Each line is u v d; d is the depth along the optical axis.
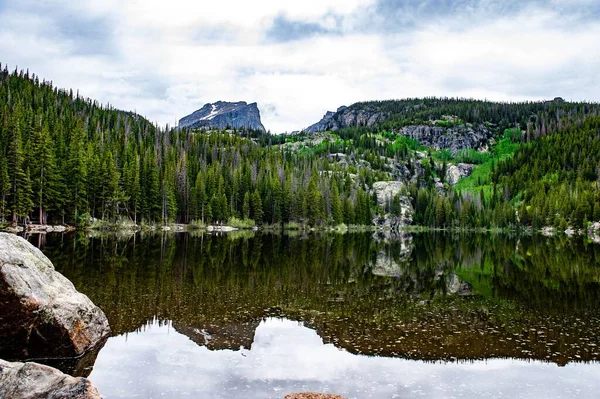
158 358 14.83
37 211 73.38
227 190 115.75
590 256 54.56
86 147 98.75
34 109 128.38
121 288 25.56
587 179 170.50
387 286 30.06
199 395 12.03
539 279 34.38
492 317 21.41
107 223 80.44
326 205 130.62
